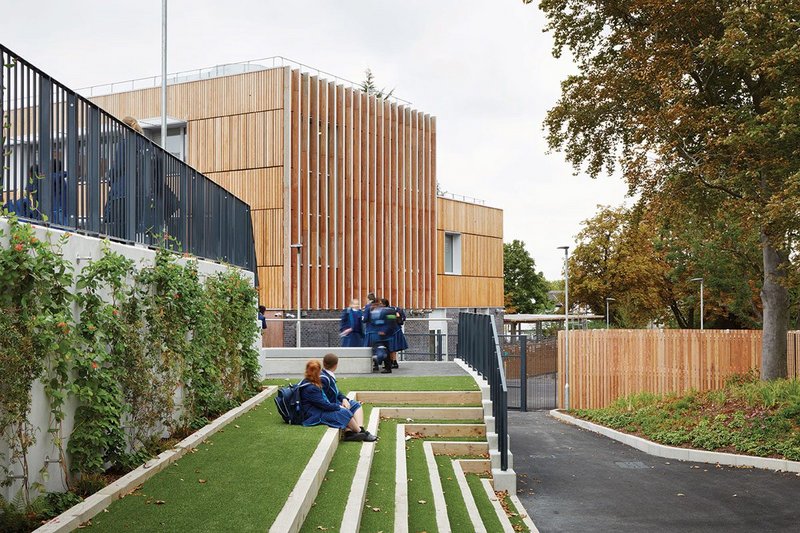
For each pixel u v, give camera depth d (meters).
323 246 36.84
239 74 35.94
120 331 7.65
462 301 52.28
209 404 11.13
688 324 51.59
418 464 11.02
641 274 50.12
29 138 6.56
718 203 20.22
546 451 17.23
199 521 5.99
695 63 18.81
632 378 25.67
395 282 42.62
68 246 6.91
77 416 6.89
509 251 93.44
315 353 19.58
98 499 6.38
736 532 10.09
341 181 38.22
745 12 16.27
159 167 10.26
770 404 17.09
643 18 20.20
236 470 7.85
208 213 12.91
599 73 21.58
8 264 5.71
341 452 9.88
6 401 5.52
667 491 12.73
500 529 9.15
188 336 10.66
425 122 46.44
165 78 22.84
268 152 35.09
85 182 7.78
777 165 16.72
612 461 15.81
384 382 16.30
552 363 36.12
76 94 7.52
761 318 37.69
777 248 17.48
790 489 12.69
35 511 5.84
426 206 46.41
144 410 8.41
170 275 9.30
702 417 17.94
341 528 6.39
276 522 5.93
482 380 16.28
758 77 17.52
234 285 13.09
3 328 5.54
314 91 36.53
